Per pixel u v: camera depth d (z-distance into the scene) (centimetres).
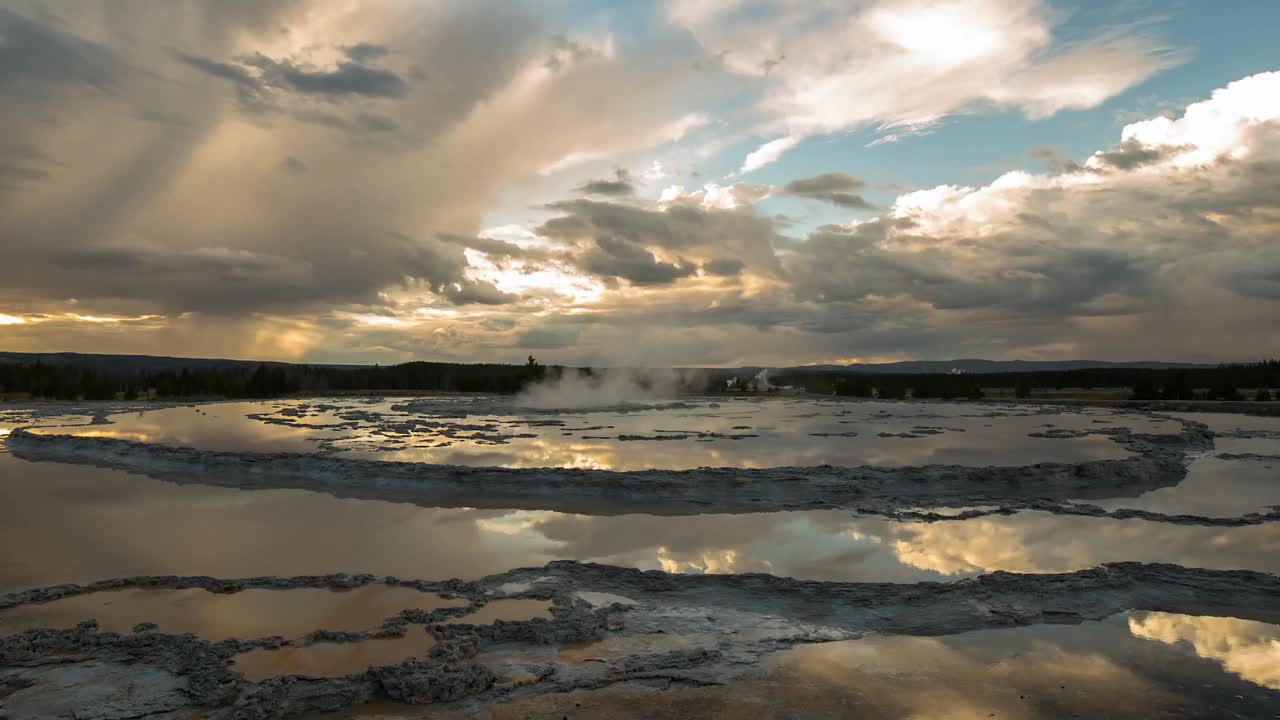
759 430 4972
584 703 1134
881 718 1096
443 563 1911
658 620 1471
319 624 1461
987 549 2009
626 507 2594
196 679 1191
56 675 1222
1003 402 8319
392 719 1091
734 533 2206
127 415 6562
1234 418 6084
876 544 2067
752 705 1129
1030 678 1228
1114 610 1522
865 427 5219
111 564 1897
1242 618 1488
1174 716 1103
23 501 2739
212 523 2367
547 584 1683
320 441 4372
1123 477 2936
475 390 11112
